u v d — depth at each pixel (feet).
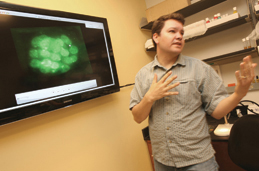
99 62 4.67
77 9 4.77
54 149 3.78
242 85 2.44
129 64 6.15
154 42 3.51
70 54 4.09
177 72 3.10
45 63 3.65
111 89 4.86
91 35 4.60
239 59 5.87
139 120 3.38
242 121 3.40
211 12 6.32
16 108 3.16
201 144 2.87
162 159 3.09
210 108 2.96
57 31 3.92
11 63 3.19
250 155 3.23
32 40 3.52
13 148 3.23
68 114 4.16
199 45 6.81
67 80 3.94
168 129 2.95
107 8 5.72
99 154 4.61
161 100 3.09
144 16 7.45
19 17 3.40
